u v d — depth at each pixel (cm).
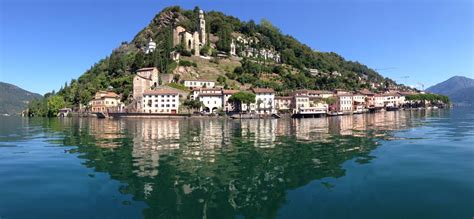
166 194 2541
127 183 2856
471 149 4569
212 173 3206
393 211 2205
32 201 2403
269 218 2091
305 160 3850
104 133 7556
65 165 3616
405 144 5116
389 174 3120
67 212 2192
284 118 14962
